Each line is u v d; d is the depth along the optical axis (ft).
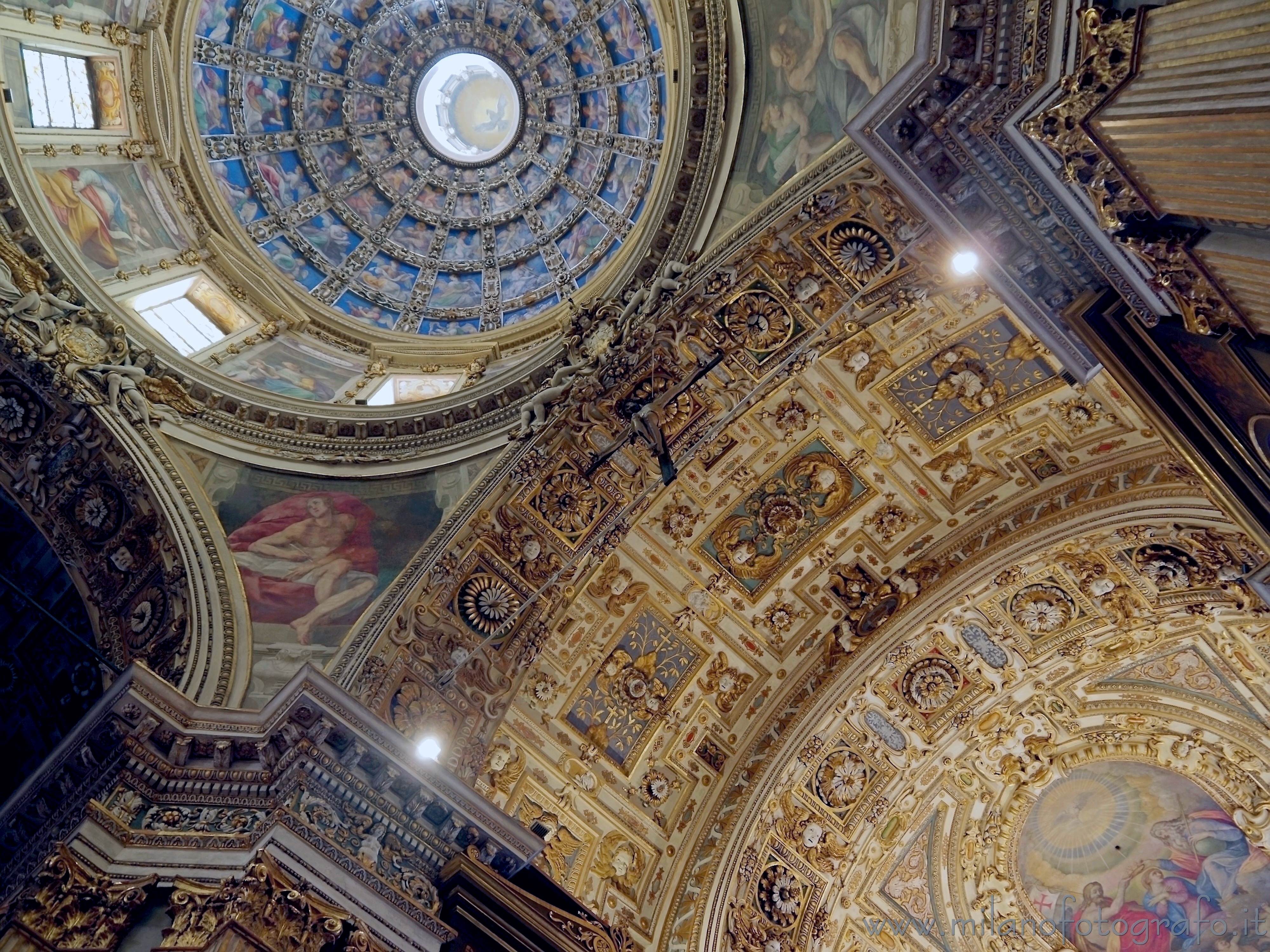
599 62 61.77
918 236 37.58
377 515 42.34
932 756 49.19
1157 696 48.65
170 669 36.14
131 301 45.14
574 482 42.78
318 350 54.44
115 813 29.22
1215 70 19.16
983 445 45.11
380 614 38.37
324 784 30.81
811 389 43.91
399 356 55.77
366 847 29.94
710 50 43.06
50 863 27.25
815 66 39.11
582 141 62.75
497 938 30.86
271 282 54.95
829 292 40.57
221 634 36.78
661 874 44.86
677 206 44.14
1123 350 30.01
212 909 25.94
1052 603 45.78
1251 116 18.34
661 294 41.55
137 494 39.50
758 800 45.09
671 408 42.65
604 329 43.42
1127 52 21.89
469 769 37.78
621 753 45.88
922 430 45.01
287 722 31.01
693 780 47.11
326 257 60.23
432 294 62.18
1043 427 44.04
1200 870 52.06
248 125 58.95
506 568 41.68
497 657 41.14
